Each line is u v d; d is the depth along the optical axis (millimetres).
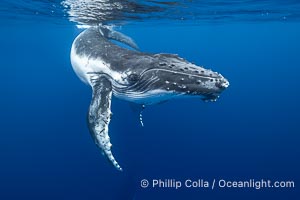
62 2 12547
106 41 8875
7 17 19641
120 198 14906
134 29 24672
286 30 34312
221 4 13648
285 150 22234
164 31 30922
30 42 41594
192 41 48750
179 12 15422
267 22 25250
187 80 6027
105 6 12938
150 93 6633
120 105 20125
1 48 52031
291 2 13625
